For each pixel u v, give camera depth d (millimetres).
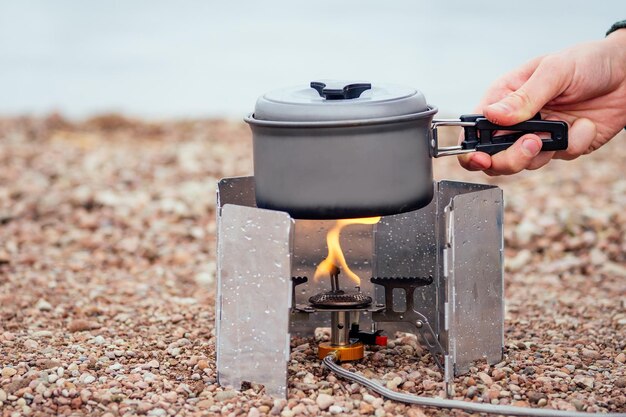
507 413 2717
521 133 3031
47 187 6758
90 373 3084
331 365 3014
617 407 2816
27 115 10391
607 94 3293
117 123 9953
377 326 3416
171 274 4898
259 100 2830
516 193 6672
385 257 3332
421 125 2762
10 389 2926
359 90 2785
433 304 3252
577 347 3438
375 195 2674
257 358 2848
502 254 3096
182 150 8406
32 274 4719
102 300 4250
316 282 3359
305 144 2650
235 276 2848
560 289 4559
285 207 2725
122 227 5844
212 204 6402
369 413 2752
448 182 3148
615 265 4938
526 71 3283
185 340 3471
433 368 3121
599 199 6332
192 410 2789
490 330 3107
